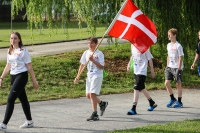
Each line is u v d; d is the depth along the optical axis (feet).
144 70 36.63
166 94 46.65
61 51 77.00
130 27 33.91
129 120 33.63
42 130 30.32
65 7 55.52
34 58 62.28
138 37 33.99
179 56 38.68
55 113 36.47
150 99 37.42
